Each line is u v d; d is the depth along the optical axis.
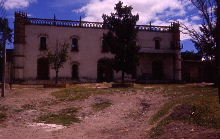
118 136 10.62
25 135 10.84
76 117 15.15
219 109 11.94
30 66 36.62
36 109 17.05
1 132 11.34
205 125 10.34
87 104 18.75
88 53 39.03
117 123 13.59
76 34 38.78
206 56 7.26
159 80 39.19
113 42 28.75
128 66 28.80
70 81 37.59
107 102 19.30
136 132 11.20
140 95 21.89
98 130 12.05
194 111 12.09
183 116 11.84
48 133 11.34
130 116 15.16
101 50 39.44
